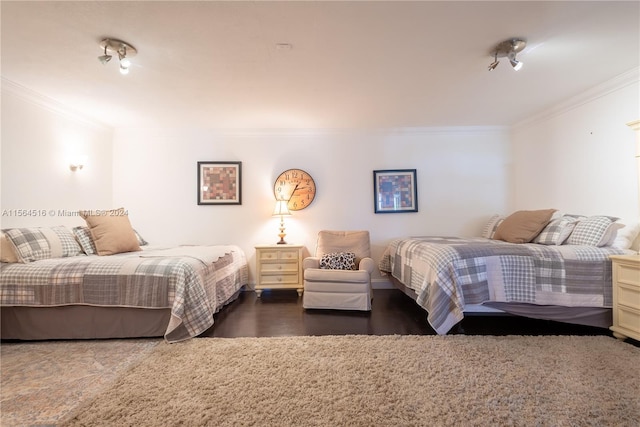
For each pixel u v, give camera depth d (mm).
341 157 4160
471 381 1648
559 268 2396
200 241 4074
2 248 2377
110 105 3199
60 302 2305
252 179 4117
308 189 4113
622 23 1900
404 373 1744
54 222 3100
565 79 2703
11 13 1720
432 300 2338
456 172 4156
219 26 1872
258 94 2947
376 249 4145
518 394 1527
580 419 1340
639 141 2342
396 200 4137
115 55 2195
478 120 3855
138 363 1911
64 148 3232
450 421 1343
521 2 1701
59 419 1410
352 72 2514
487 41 2086
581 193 3100
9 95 2643
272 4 1679
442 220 4145
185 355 2014
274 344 2178
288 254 3730
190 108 3305
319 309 3115
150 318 2363
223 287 3107
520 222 3104
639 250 2400
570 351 1994
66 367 1914
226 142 4117
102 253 2811
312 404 1473
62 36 1961
